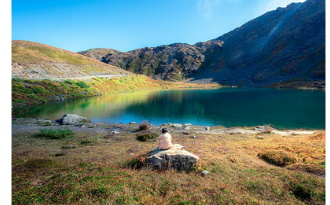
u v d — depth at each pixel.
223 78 152.12
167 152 7.46
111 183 5.16
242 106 40.59
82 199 4.20
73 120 23.20
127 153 9.80
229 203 4.33
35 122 22.72
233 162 8.02
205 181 5.83
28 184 5.12
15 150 10.91
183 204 4.20
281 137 14.85
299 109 34.38
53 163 7.48
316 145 9.80
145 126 19.19
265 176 6.29
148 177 6.04
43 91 48.62
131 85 97.19
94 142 13.46
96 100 51.78
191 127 21.69
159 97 61.84
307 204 4.49
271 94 62.28
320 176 5.94
